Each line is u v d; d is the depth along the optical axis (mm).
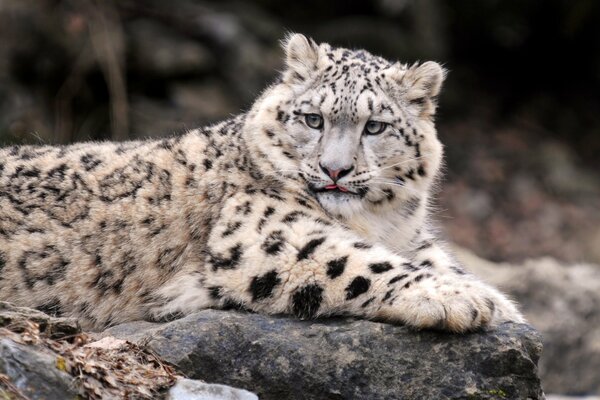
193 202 11828
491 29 34000
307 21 31906
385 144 11789
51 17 25969
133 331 10930
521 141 31656
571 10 33438
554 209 28875
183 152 12203
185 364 10008
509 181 29688
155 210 11859
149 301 11742
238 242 11141
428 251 12648
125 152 12445
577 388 18453
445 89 31906
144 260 11781
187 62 27469
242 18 29828
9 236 11898
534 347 10141
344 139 11516
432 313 9992
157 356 10016
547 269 19703
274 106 11945
